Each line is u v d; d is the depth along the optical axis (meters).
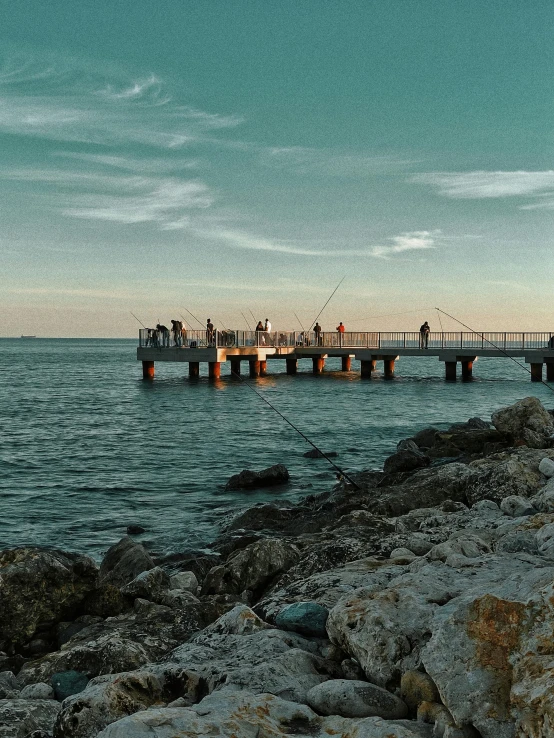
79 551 11.01
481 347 48.19
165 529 12.23
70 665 5.49
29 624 6.89
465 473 11.34
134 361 107.00
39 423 28.05
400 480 13.51
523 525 7.35
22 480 16.78
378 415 30.03
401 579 5.25
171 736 3.19
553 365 46.44
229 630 5.28
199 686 4.29
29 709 4.44
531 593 3.82
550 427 15.48
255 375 52.62
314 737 3.39
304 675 4.24
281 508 12.51
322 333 52.75
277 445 21.97
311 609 5.08
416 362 120.19
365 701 3.77
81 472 17.78
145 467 18.42
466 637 3.68
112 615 7.14
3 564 7.21
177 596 7.07
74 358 123.25
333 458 19.66
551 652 3.42
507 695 3.38
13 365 90.69
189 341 47.94
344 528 9.05
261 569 7.74
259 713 3.57
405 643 4.18
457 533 7.59
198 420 28.41
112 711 3.92
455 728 3.37
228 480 16.45
